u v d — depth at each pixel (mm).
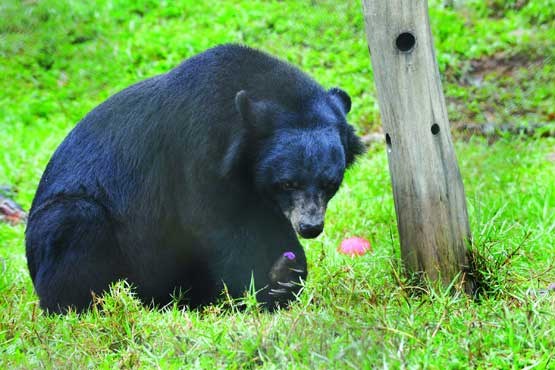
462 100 18500
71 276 10094
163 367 7613
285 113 9461
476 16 20969
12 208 15922
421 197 9242
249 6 22328
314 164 9133
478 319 8055
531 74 18906
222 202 9727
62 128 19547
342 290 9133
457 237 9328
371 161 16109
